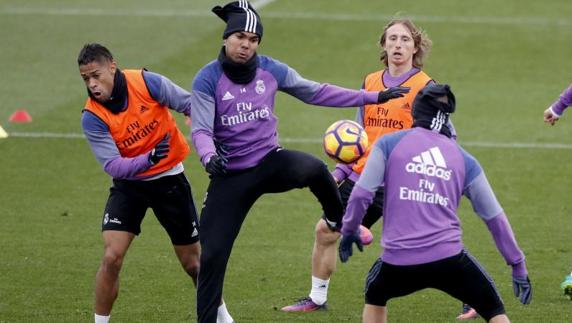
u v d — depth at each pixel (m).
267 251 30.91
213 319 21.64
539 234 32.38
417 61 25.75
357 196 19.39
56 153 42.16
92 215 34.47
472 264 19.11
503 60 58.19
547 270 28.77
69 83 53.75
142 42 61.50
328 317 25.16
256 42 21.50
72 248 30.92
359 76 55.00
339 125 22.36
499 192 37.28
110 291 22.86
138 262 29.77
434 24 64.56
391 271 19.25
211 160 20.66
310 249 31.14
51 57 58.56
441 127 19.73
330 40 61.50
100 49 22.02
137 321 24.69
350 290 27.47
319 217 34.66
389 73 25.62
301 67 56.50
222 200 21.81
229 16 21.61
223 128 21.91
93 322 24.48
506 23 65.12
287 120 47.56
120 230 22.78
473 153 42.38
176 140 23.08
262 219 34.34
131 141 22.56
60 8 69.69
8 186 37.66
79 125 46.41
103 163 22.22
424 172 19.12
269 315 25.27
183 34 63.25
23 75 55.00
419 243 18.92
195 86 21.69
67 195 36.72
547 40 61.75
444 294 27.19
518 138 44.62
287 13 66.88
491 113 48.53
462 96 51.56
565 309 25.48
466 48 60.16
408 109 24.98
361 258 30.52
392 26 25.44
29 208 35.09
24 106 49.41
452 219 19.27
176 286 27.62
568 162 41.25
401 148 19.30
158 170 22.78
